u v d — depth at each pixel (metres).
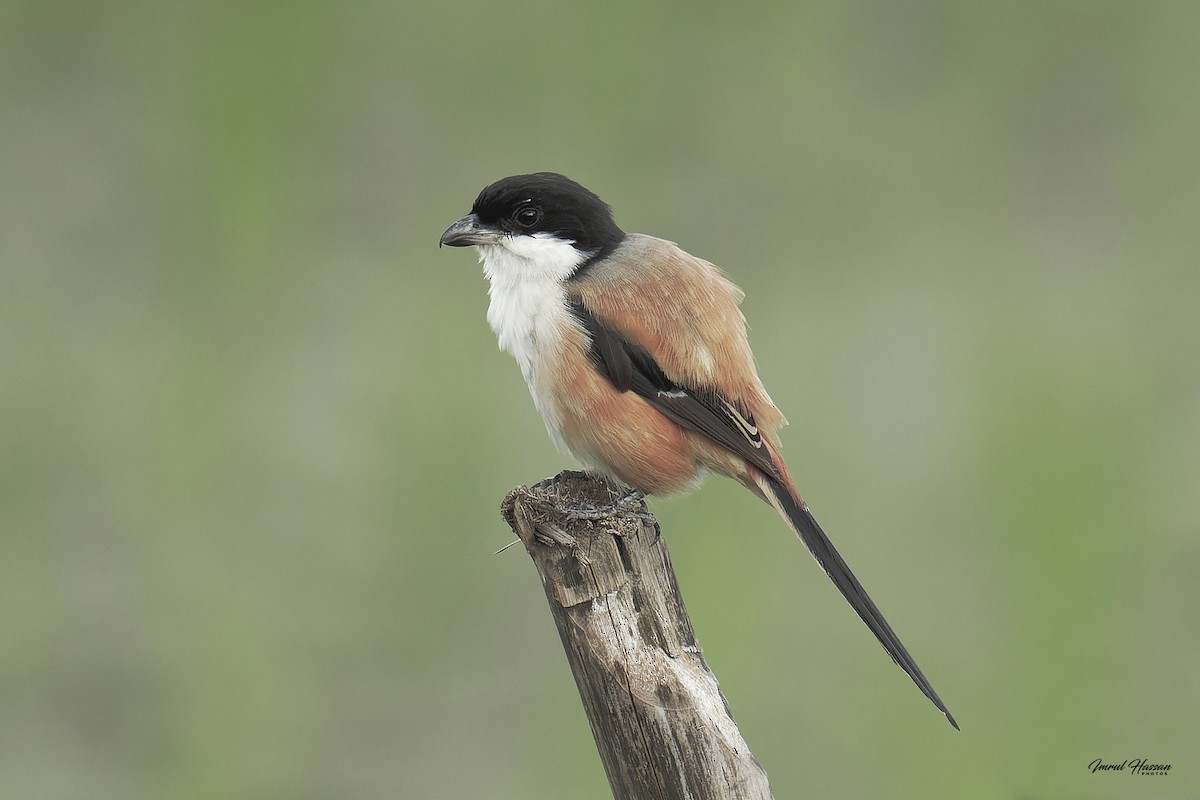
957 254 13.95
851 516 11.26
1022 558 10.70
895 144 15.05
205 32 13.71
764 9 15.59
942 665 10.30
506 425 11.70
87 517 11.70
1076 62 15.84
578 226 8.95
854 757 10.04
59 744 10.91
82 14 14.70
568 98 14.88
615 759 6.37
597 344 8.54
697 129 14.91
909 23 15.88
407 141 14.21
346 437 11.68
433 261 13.45
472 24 14.86
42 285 13.34
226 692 10.76
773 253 13.95
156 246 13.79
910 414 12.12
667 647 6.43
